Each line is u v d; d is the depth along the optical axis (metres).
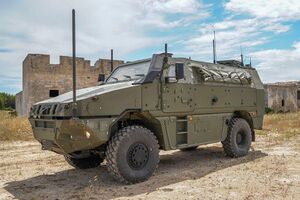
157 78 6.23
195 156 8.62
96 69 27.19
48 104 5.66
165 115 6.39
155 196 5.01
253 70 9.16
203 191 5.22
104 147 6.07
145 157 5.93
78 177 6.40
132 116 6.17
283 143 10.55
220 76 7.65
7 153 9.16
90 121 5.27
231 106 7.95
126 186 5.61
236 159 7.96
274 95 37.88
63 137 5.34
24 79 29.16
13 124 13.08
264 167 6.88
